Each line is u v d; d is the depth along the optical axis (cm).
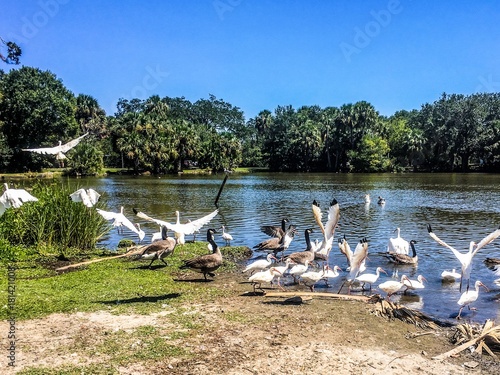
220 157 10044
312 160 10750
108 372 731
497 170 9450
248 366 774
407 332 973
